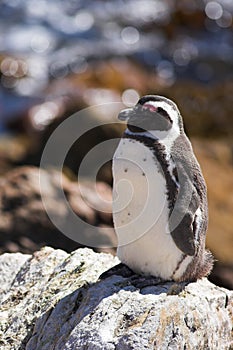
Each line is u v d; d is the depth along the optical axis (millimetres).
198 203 12258
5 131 39688
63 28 51781
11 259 15055
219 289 13172
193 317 12094
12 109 42000
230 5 54500
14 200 20547
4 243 19875
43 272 14086
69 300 12680
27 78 45500
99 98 40625
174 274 12461
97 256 14141
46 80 45500
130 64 47969
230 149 32406
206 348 12422
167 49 50406
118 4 55031
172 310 11836
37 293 13539
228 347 13180
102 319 11789
